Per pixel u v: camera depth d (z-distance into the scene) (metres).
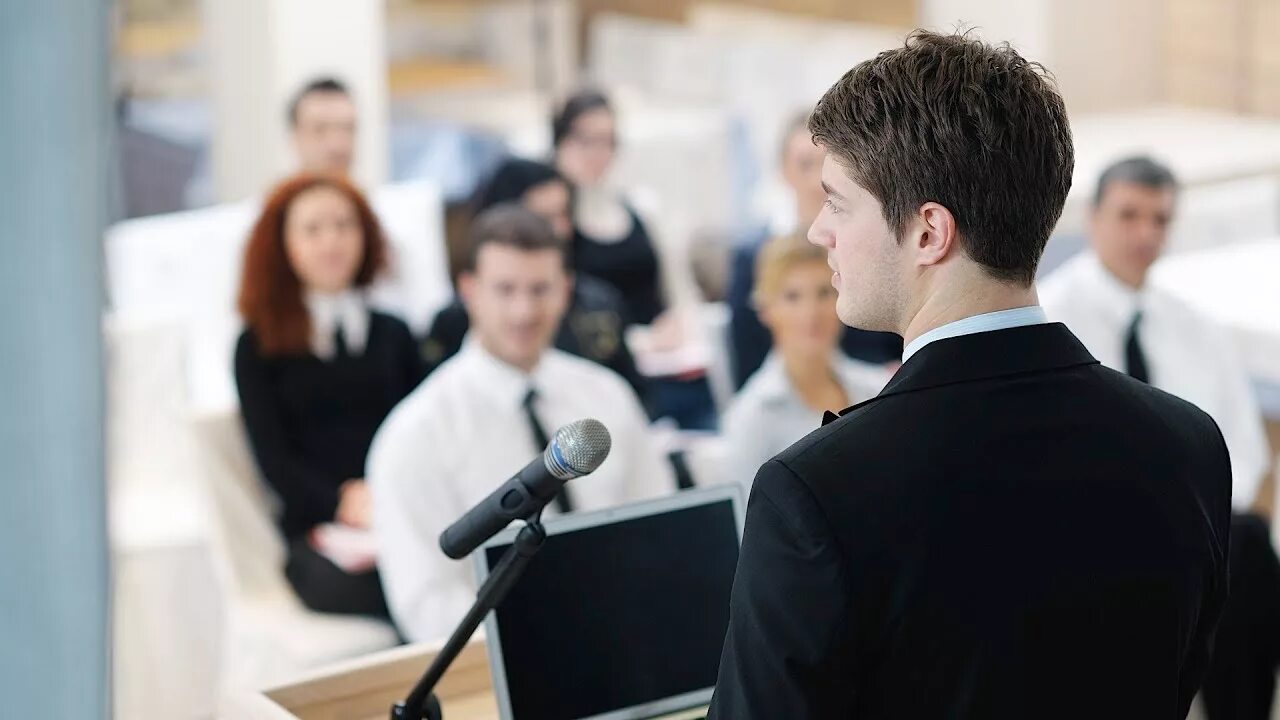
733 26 7.49
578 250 4.48
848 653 1.00
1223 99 6.07
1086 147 5.70
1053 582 1.02
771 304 2.98
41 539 1.11
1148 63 6.23
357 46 5.20
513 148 6.91
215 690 3.28
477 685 1.66
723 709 1.04
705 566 1.57
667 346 4.26
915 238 1.08
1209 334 3.44
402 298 4.43
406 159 7.09
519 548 1.33
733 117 6.90
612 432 2.90
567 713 1.49
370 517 3.12
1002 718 1.02
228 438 3.13
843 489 1.01
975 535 1.01
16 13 1.06
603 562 1.53
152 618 3.21
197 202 5.76
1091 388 1.09
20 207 1.07
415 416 2.78
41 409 1.09
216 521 3.06
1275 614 2.67
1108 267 3.39
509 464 2.79
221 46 5.11
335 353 3.25
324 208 3.20
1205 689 2.66
